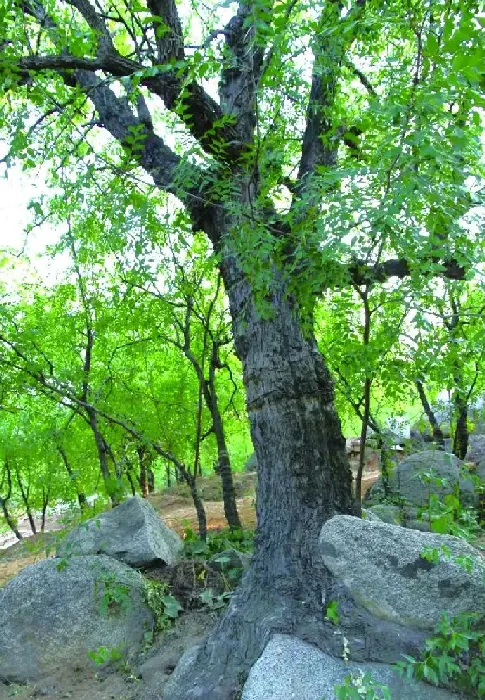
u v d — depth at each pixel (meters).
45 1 6.40
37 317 10.95
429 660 3.76
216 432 8.52
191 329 10.03
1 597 5.73
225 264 5.42
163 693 4.43
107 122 6.19
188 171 4.08
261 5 3.38
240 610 4.61
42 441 11.67
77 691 4.95
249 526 9.66
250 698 3.79
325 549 4.51
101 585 5.68
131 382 11.41
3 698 5.03
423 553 4.01
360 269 3.96
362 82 5.54
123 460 8.91
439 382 5.18
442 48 2.39
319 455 4.89
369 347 4.41
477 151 3.35
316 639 4.09
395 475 9.02
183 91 4.38
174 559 6.76
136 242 4.09
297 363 4.99
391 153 2.62
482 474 9.53
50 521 21.80
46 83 5.23
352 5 4.26
